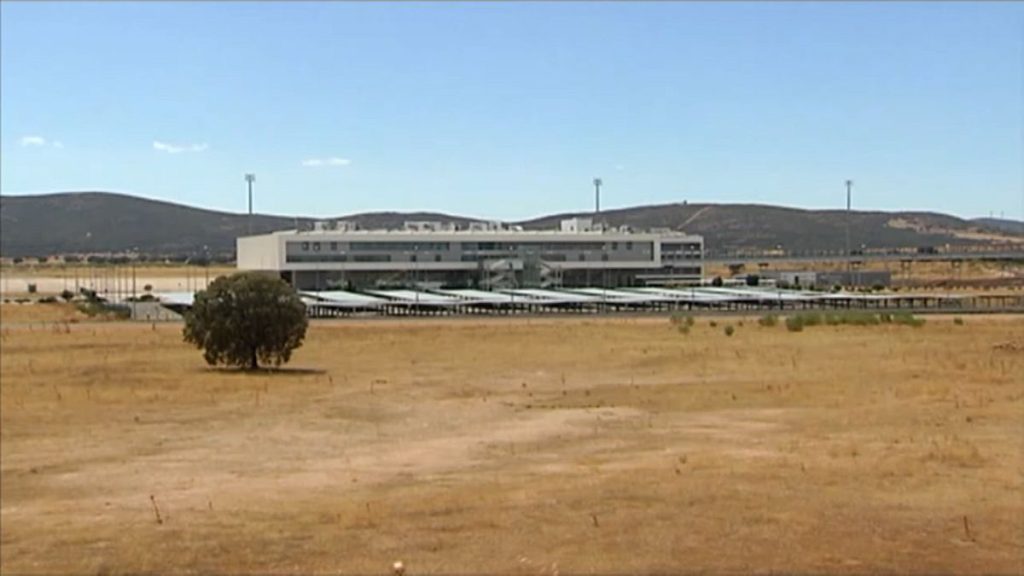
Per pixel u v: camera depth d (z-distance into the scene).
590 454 25.27
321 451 27.12
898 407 30.84
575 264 129.75
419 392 39.66
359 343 61.34
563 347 57.41
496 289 118.94
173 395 38.84
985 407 29.83
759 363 46.88
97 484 22.70
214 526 17.72
